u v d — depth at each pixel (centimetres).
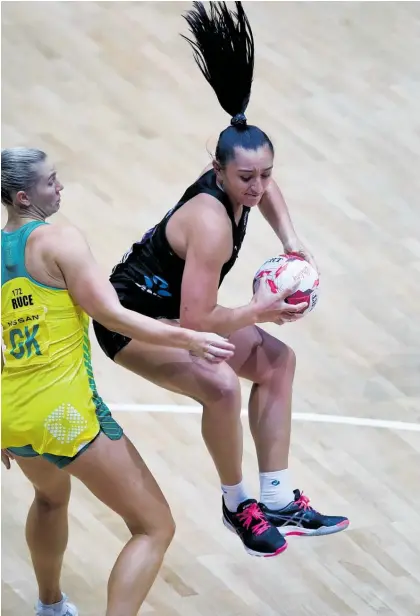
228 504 1137
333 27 2698
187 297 1029
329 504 1416
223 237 1023
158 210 2050
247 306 1041
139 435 1556
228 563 1323
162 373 1087
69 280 1009
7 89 2412
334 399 1631
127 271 1110
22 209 1032
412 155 2255
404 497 1438
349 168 2203
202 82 2470
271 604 1252
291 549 1347
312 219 2047
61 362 1030
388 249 1980
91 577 1302
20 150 1024
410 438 1555
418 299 1859
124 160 2198
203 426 1101
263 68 2519
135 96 2412
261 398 1139
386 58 2575
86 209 2045
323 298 1853
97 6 2764
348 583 1285
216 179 1045
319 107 2389
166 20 2706
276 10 2761
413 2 2820
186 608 1244
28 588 1286
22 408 1034
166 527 1077
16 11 2723
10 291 1026
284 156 2228
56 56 2544
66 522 1184
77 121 2316
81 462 1041
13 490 1465
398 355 1730
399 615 1230
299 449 1528
